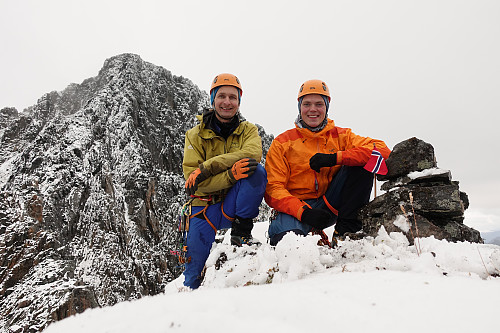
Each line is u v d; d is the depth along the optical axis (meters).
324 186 4.31
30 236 27.39
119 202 38.59
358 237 3.69
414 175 3.52
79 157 38.81
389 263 2.45
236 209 4.06
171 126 52.41
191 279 4.25
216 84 4.50
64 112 56.84
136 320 1.51
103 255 31.92
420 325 1.34
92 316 1.70
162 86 55.72
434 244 2.90
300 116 4.49
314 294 1.67
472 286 1.80
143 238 37.91
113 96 49.09
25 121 53.34
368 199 4.09
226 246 3.55
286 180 4.31
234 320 1.34
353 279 2.03
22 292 22.73
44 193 32.47
